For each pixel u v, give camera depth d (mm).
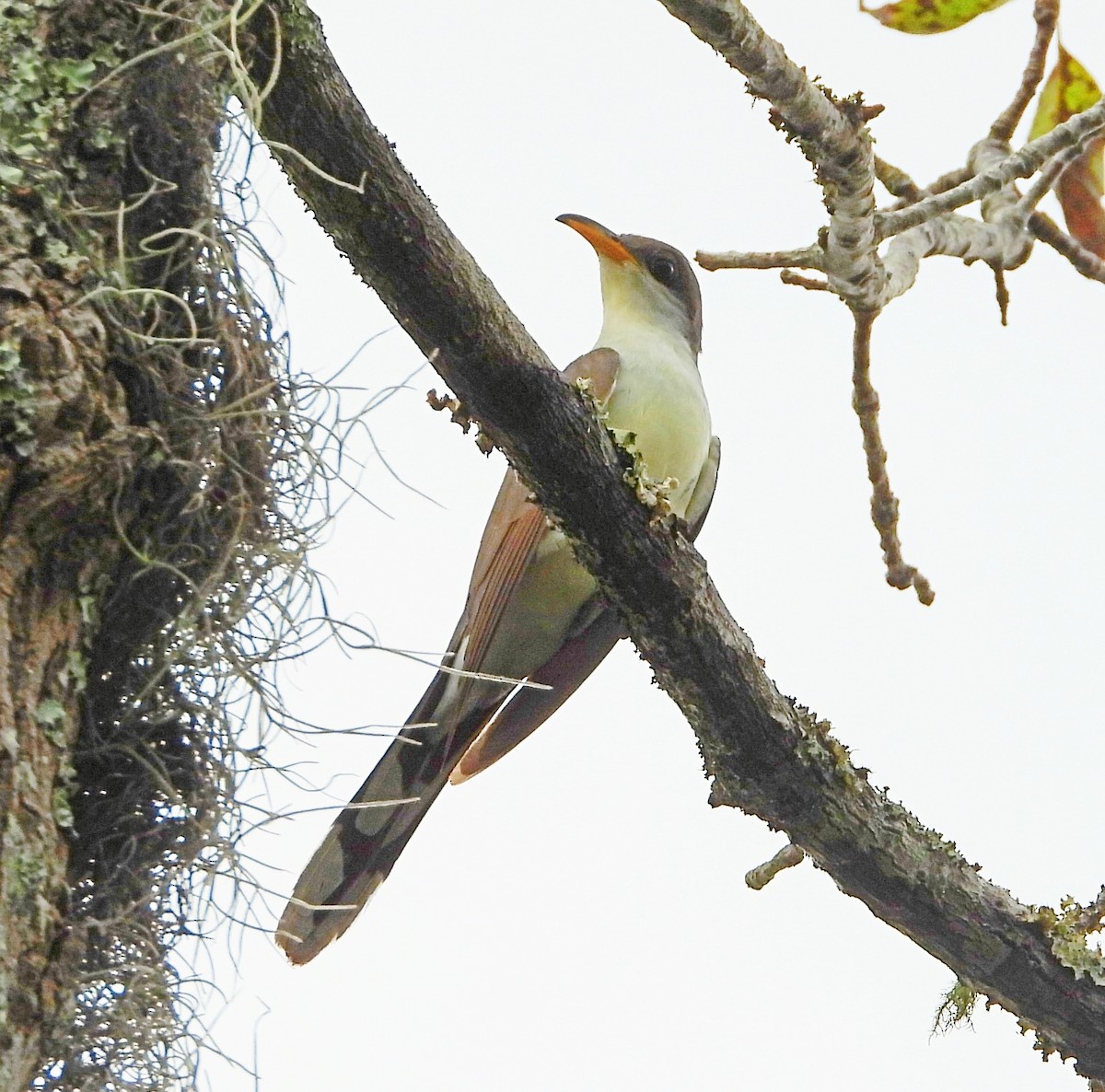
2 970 4180
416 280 5625
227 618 5336
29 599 4574
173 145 5234
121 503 4953
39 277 4641
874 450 7805
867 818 6805
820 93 6309
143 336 4957
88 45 4984
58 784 4559
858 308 7148
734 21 5902
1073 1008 6902
